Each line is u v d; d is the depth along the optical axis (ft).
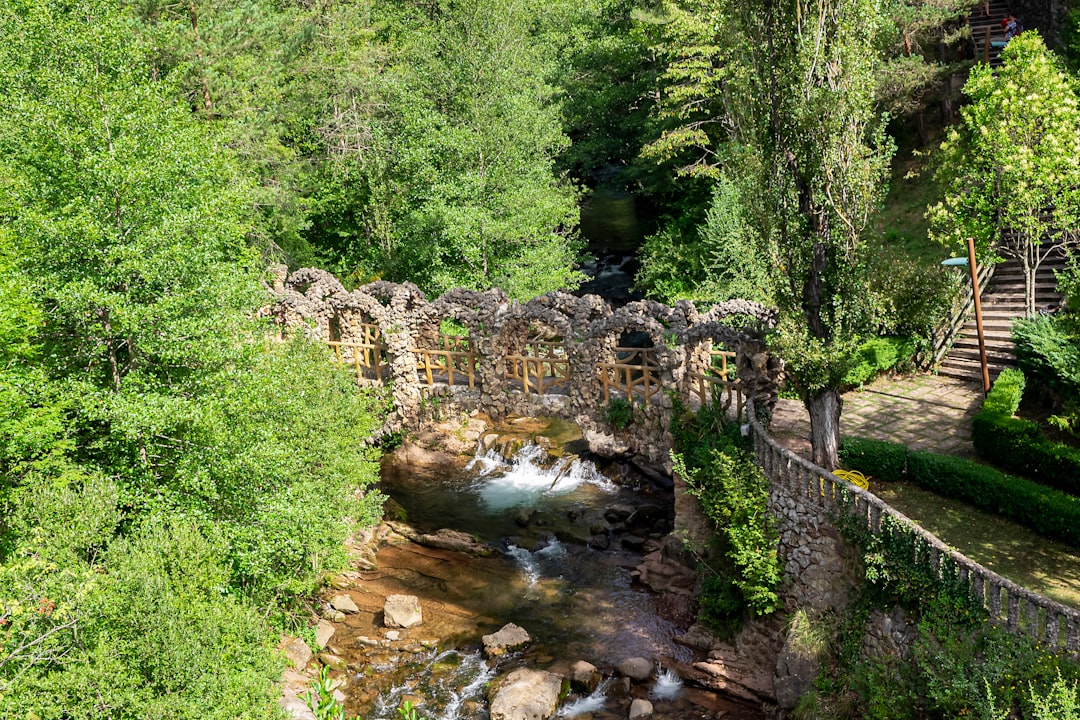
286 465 77.00
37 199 68.18
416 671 77.71
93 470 66.90
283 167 152.97
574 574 92.12
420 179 150.51
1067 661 49.44
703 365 98.12
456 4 161.07
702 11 134.10
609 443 104.94
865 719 57.52
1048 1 138.21
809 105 71.31
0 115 72.28
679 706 71.67
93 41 73.15
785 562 73.72
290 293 124.06
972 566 56.03
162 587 51.49
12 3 73.56
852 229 73.20
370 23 204.44
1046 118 87.15
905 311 97.14
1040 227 88.12
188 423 71.20
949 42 129.59
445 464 120.78
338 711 48.57
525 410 111.96
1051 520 65.92
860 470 79.25
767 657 73.61
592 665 75.87
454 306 116.26
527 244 146.51
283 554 76.13
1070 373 76.59
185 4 131.23
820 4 70.54
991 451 76.64
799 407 96.37
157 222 70.64
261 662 56.59
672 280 142.41
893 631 61.57
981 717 49.60
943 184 102.42
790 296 76.64
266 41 142.51
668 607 84.28
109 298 63.87
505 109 146.30
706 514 82.64
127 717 48.19
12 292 60.13
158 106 74.28
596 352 103.91
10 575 47.88
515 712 69.51
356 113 169.58
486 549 97.76
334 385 94.27
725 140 142.51
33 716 44.42
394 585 92.94
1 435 59.82
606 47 176.65
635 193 188.14
